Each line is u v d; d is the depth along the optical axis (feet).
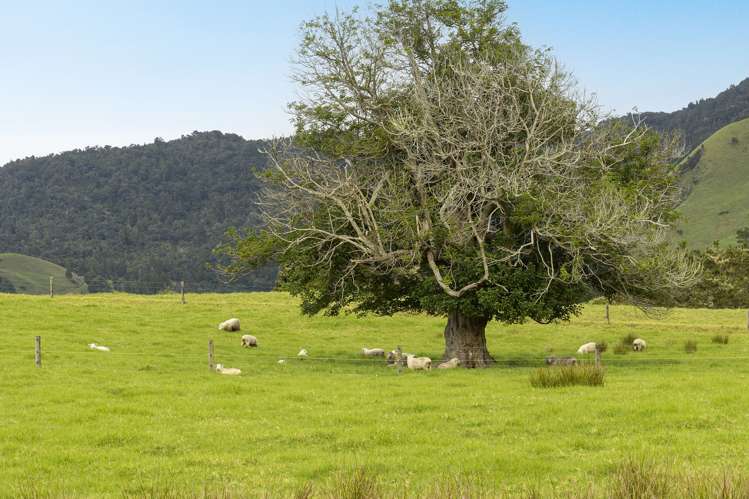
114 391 83.41
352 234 120.67
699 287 284.82
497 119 114.21
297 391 83.25
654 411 67.72
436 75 121.29
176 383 89.61
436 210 115.14
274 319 179.63
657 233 110.83
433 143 118.21
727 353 138.51
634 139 118.42
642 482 39.09
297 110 124.47
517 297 109.91
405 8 121.60
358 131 124.67
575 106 118.93
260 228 125.70
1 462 54.29
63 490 46.85
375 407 73.56
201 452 57.36
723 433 59.41
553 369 88.63
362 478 41.39
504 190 111.45
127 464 53.47
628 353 140.15
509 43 123.24
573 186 112.57
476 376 98.68
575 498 39.91
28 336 133.69
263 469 51.93
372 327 176.76
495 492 41.70
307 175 120.37
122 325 156.97
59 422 67.26
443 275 117.39
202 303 197.47
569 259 113.29
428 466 51.57
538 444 57.36
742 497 37.29
